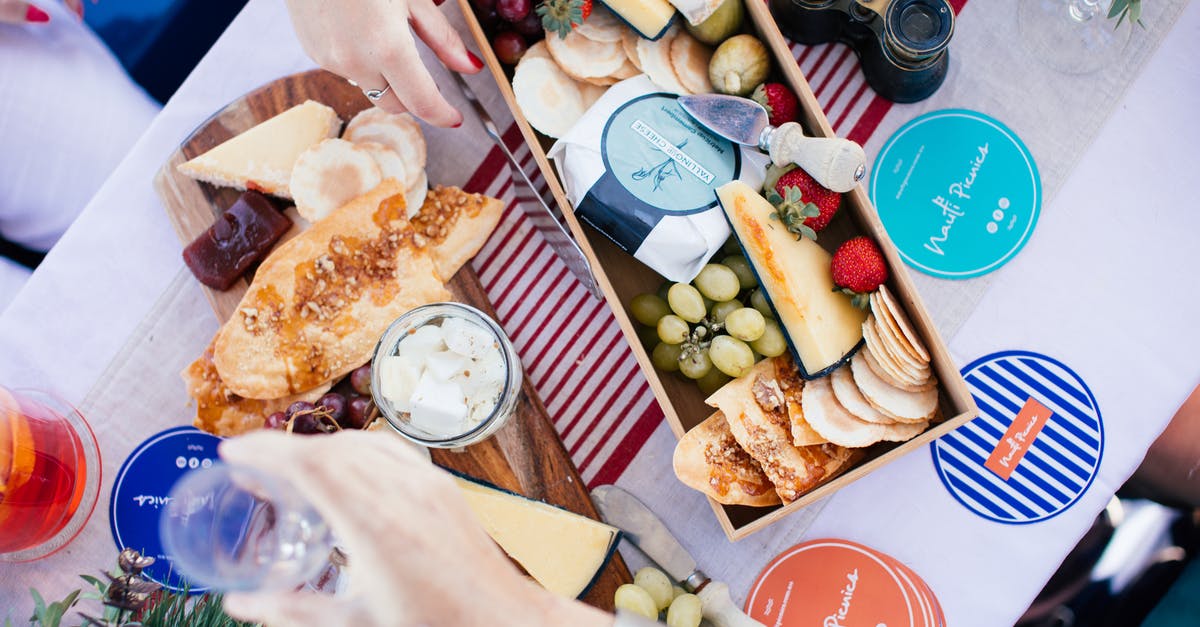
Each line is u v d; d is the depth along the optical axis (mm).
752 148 1116
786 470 1087
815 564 1187
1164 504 1161
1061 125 1197
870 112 1221
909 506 1188
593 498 1197
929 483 1188
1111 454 1176
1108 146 1190
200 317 1232
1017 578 1177
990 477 1184
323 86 1226
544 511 1123
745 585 1192
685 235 1089
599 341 1232
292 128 1199
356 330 1171
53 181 1423
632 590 1081
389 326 1088
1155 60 1179
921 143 1215
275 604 664
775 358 1131
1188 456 1161
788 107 1106
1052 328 1191
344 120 1230
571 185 1129
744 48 1093
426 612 634
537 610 689
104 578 1194
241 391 1157
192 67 1531
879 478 1189
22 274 1471
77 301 1230
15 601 1191
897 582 1177
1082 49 1188
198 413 1182
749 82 1111
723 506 1170
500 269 1246
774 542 1194
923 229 1212
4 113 1386
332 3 982
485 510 1114
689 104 1103
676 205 1097
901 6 1077
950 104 1214
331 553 784
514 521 1116
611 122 1115
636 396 1224
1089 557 1173
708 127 1100
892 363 1055
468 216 1209
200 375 1186
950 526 1184
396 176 1188
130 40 1522
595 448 1222
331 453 651
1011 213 1201
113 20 1520
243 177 1190
